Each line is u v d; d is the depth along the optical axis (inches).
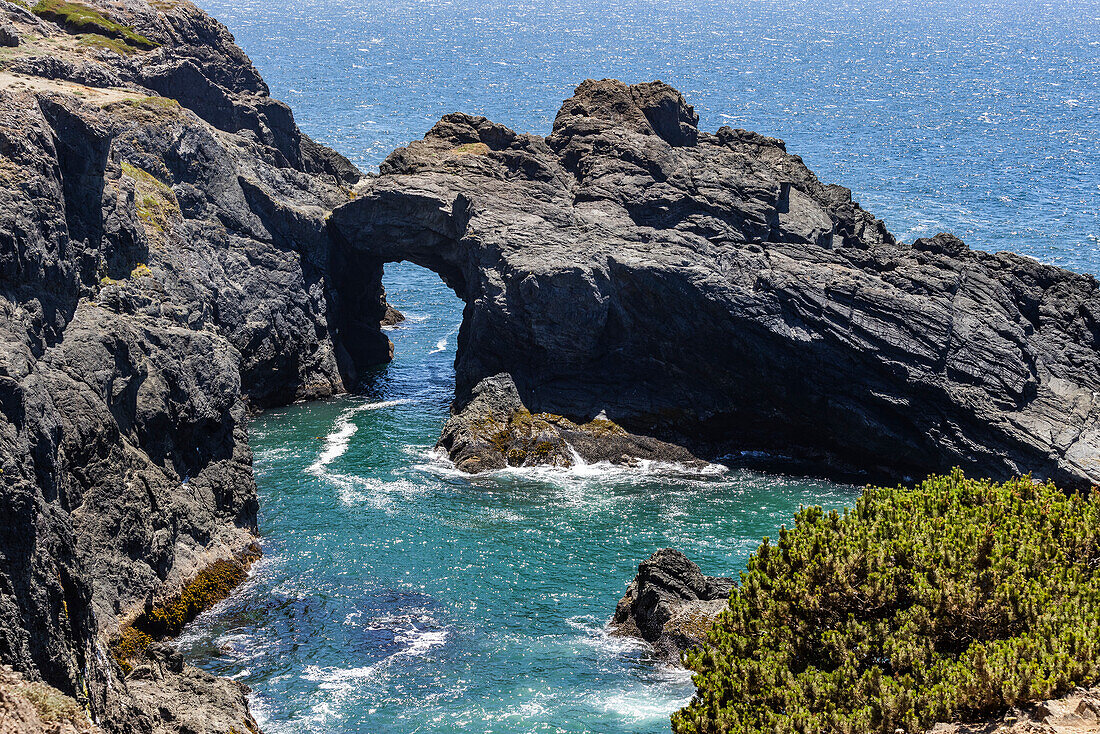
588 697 2349.9
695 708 1658.5
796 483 3555.6
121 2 5162.4
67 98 3080.7
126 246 3267.7
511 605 2733.8
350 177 5595.5
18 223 2613.2
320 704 2313.0
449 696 2349.9
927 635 1622.8
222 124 4867.1
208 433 3093.0
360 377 4527.6
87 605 2122.3
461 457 3577.8
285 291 4222.4
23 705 1612.9
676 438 3816.4
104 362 2753.4
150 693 2186.3
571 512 3260.3
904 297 3752.5
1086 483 3376.0
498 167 4475.9
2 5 4665.4
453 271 4569.4
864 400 3666.3
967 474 3516.2
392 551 2984.7
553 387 3875.5
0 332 2346.2
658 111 4776.1
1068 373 3725.4
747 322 3727.9
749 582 1800.0
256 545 2989.7
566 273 3801.7
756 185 4234.7
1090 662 1462.8
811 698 1572.3
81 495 2475.4
